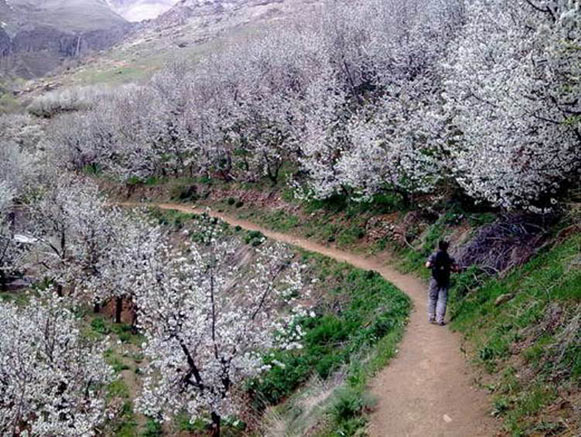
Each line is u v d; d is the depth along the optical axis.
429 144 25.45
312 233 31.75
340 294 23.14
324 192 31.42
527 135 13.77
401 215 26.98
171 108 58.28
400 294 19.30
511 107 13.13
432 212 24.92
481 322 12.88
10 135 75.75
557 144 13.70
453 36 33.16
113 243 34.88
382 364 12.30
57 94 96.75
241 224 37.91
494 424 8.49
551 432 7.39
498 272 15.23
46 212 38.69
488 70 15.48
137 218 38.66
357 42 43.50
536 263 13.62
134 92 74.69
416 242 24.36
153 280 18.28
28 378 17.84
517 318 11.22
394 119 27.84
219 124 47.69
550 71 12.41
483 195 17.00
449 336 13.46
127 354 26.55
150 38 182.50
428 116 24.23
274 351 20.23
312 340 20.03
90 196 39.12
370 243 27.25
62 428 16.78
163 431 19.45
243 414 17.86
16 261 43.09
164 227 43.75
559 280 10.95
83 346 22.52
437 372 11.20
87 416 18.38
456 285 16.47
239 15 168.38
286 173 39.94
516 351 10.16
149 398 18.09
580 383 7.95
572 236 13.40
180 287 19.28
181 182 52.06
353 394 11.08
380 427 9.67
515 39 14.05
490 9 17.59
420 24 37.84
